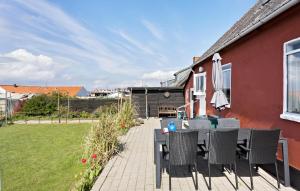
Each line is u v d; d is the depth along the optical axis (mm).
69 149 9391
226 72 8812
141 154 7340
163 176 5375
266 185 4785
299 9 4629
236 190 4566
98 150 6688
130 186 4848
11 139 11938
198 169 5797
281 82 5270
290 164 4859
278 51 5387
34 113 22984
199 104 13586
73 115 22594
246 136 5391
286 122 5055
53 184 5777
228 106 8516
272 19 5430
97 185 4902
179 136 4629
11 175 6465
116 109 13508
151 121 16484
